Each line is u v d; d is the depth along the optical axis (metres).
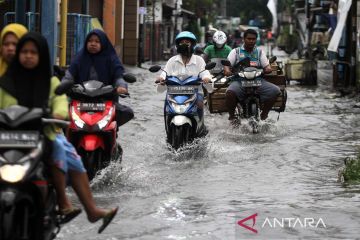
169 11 75.75
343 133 17.66
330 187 11.25
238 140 16.16
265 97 17.09
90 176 10.86
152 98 26.38
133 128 17.66
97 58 11.34
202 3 95.69
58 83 7.28
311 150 14.91
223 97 17.88
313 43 51.50
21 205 6.43
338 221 9.10
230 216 9.32
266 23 160.62
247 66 17.19
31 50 6.86
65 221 7.29
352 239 8.31
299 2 74.94
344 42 32.59
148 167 12.85
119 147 11.77
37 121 6.66
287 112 22.44
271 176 12.19
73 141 10.86
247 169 12.83
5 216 6.23
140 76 39.44
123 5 47.31
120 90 10.91
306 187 11.25
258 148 15.07
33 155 6.44
